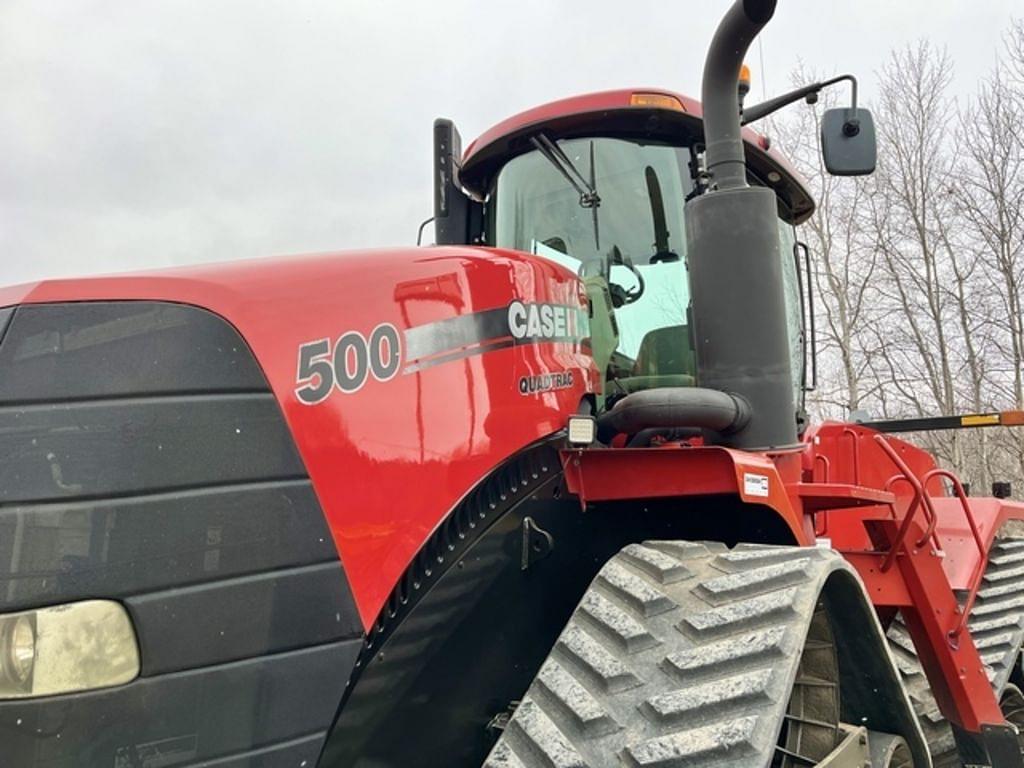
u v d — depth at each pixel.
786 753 1.97
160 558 1.33
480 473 1.82
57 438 1.31
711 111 2.53
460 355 1.84
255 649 1.39
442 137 3.36
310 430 1.51
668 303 3.02
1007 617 3.83
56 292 1.39
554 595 2.08
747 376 2.41
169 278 1.47
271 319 1.52
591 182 3.09
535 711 1.67
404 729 1.69
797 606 1.73
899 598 2.99
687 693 1.59
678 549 2.05
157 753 1.30
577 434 2.04
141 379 1.37
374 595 1.54
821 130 2.96
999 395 16.03
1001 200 16.09
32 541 1.26
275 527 1.44
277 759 1.39
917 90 16.91
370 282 1.71
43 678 1.24
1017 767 2.98
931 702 3.32
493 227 3.34
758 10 2.32
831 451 4.10
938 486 4.82
